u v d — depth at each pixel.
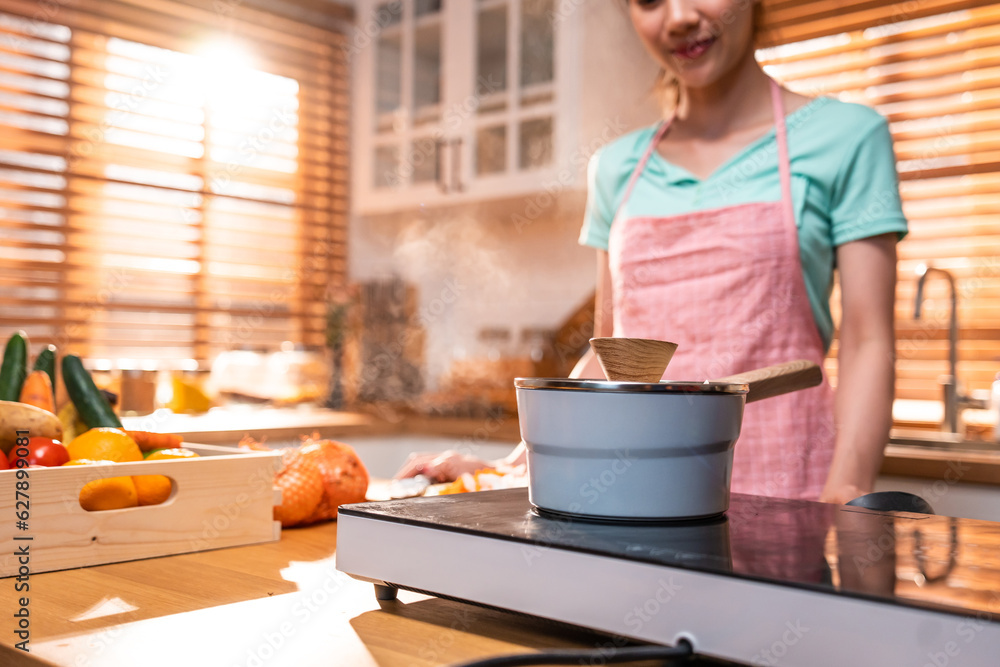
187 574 0.66
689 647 0.41
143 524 0.72
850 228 1.02
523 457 1.01
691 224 1.11
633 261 1.15
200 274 2.76
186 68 2.71
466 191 2.62
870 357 0.98
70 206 2.50
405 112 2.79
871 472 0.92
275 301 2.94
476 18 2.59
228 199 2.83
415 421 2.35
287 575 0.66
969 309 2.17
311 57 3.01
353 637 0.49
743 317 1.07
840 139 1.03
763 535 0.49
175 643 0.48
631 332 1.16
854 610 0.37
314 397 2.56
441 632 0.50
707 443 0.52
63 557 0.68
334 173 3.08
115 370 2.03
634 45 2.51
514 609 0.47
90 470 0.70
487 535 0.49
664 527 0.51
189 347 2.76
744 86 1.12
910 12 2.14
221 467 0.78
